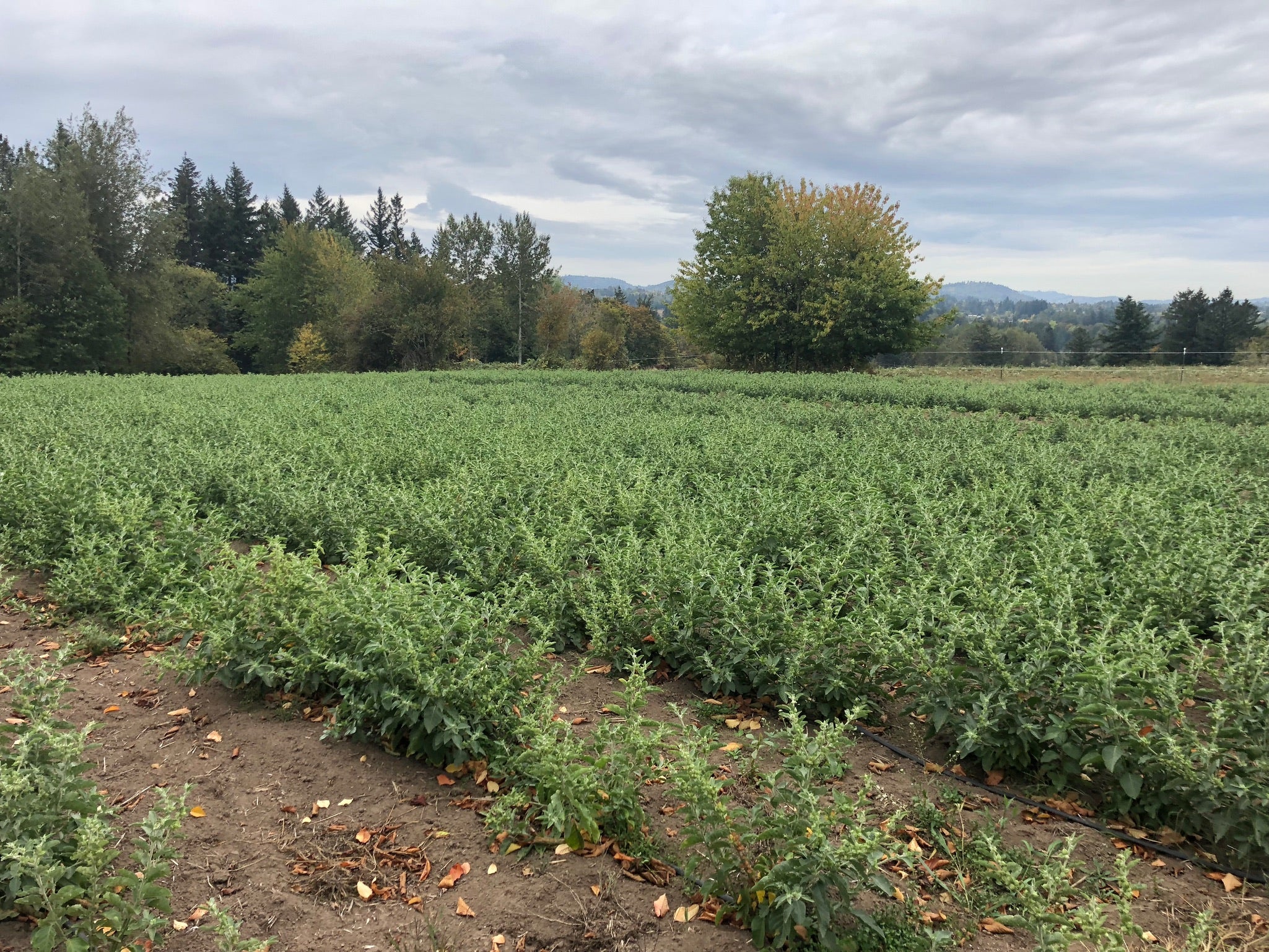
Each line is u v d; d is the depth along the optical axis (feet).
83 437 45.75
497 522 29.99
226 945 10.89
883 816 15.81
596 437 51.78
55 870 11.05
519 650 22.94
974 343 288.92
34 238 154.61
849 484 37.27
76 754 13.43
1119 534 27.35
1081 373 149.69
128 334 176.55
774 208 161.27
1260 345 227.20
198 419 55.67
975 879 13.93
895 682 20.40
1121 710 15.46
